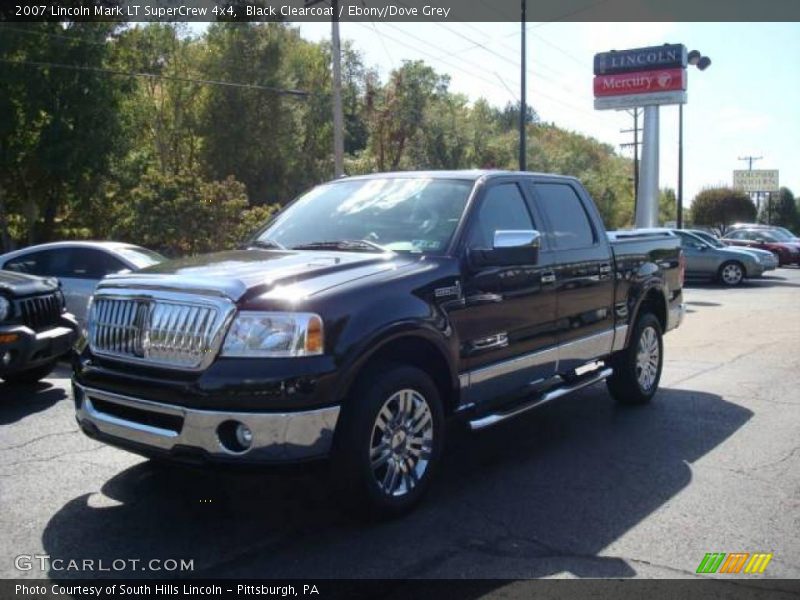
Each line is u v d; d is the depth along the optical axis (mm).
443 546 4047
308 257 4691
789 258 31812
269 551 3973
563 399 7664
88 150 24688
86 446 5746
